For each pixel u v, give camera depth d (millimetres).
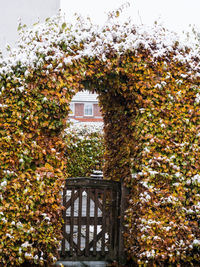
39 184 4176
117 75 4664
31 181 4184
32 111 4180
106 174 6004
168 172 4625
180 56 4746
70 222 4887
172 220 4523
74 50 4414
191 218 4723
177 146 4645
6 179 4059
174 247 4477
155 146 4598
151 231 4406
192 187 4723
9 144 4082
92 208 8875
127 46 4496
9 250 4043
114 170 5668
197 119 4762
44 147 4277
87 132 12227
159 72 4660
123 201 4996
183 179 4633
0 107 4070
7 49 4398
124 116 5328
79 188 4949
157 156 4535
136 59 4574
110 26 4570
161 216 4520
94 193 5238
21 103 4129
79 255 4879
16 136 4117
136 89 4648
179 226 4523
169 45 4781
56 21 4535
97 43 4461
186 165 4668
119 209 5113
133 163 4676
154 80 4617
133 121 4785
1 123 4105
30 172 4207
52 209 4277
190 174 4629
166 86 4656
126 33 4664
